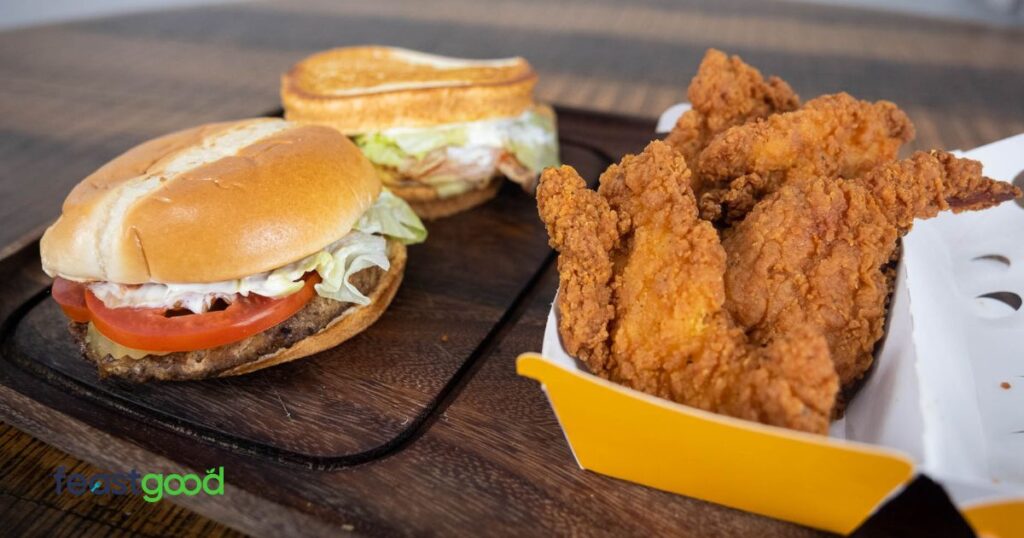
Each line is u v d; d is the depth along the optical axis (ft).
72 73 2.01
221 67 2.04
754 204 0.97
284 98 1.44
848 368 0.86
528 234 1.35
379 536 0.81
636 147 1.55
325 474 0.89
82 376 1.05
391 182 1.40
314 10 2.55
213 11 2.55
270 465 0.91
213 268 0.98
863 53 1.98
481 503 0.85
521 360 0.75
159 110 1.77
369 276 1.13
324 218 1.05
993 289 0.99
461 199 1.41
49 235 1.04
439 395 1.00
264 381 1.03
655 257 0.85
